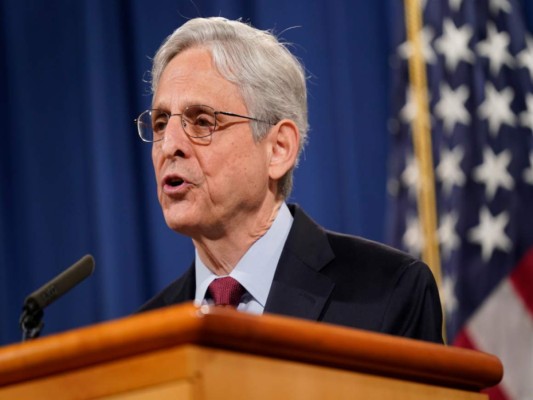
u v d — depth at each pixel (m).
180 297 4.78
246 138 4.50
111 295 8.95
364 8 9.20
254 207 4.54
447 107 8.55
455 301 8.16
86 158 9.33
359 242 4.62
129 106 9.33
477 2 8.73
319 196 8.91
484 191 8.38
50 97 9.52
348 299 4.34
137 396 2.59
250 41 4.62
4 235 9.37
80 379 2.70
